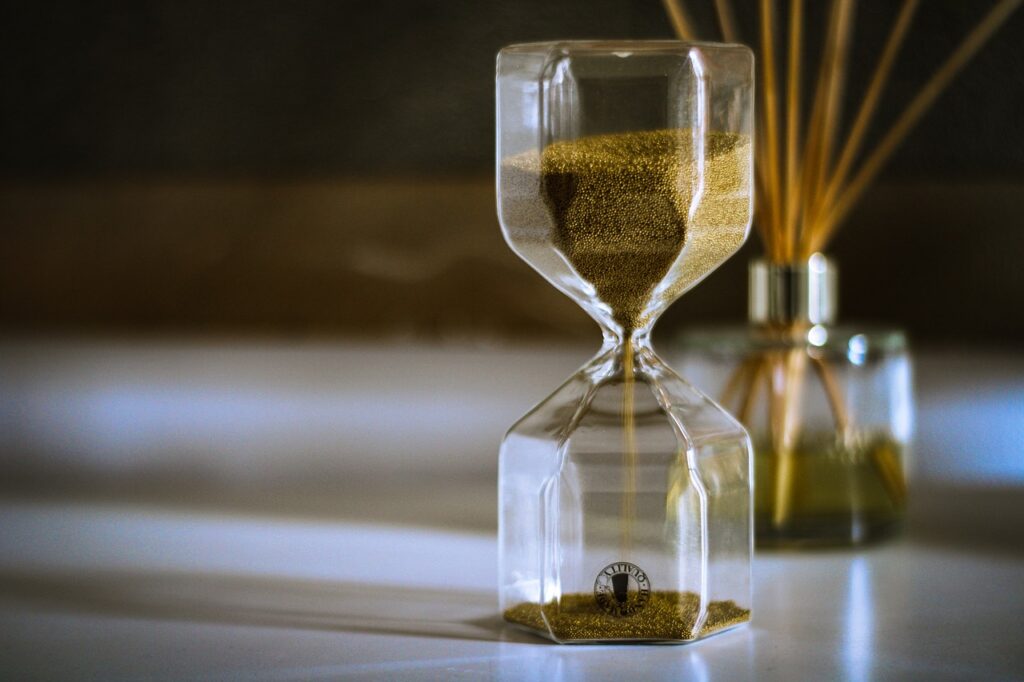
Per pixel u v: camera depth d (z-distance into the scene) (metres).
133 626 0.60
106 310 0.98
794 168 0.71
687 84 0.55
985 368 0.90
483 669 0.55
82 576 0.68
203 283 0.96
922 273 0.91
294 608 0.63
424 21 0.94
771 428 0.70
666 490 0.57
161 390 0.95
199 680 0.55
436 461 0.93
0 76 0.97
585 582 0.57
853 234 0.91
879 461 0.71
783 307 0.71
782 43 0.89
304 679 0.54
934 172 0.90
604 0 0.92
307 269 0.95
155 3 0.96
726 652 0.57
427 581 0.66
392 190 0.94
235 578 0.67
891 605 0.62
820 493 0.70
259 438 0.94
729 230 0.57
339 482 0.91
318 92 0.95
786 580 0.66
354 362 0.94
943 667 0.55
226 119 0.95
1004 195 0.90
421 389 0.94
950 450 0.89
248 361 0.95
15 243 0.98
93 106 0.97
